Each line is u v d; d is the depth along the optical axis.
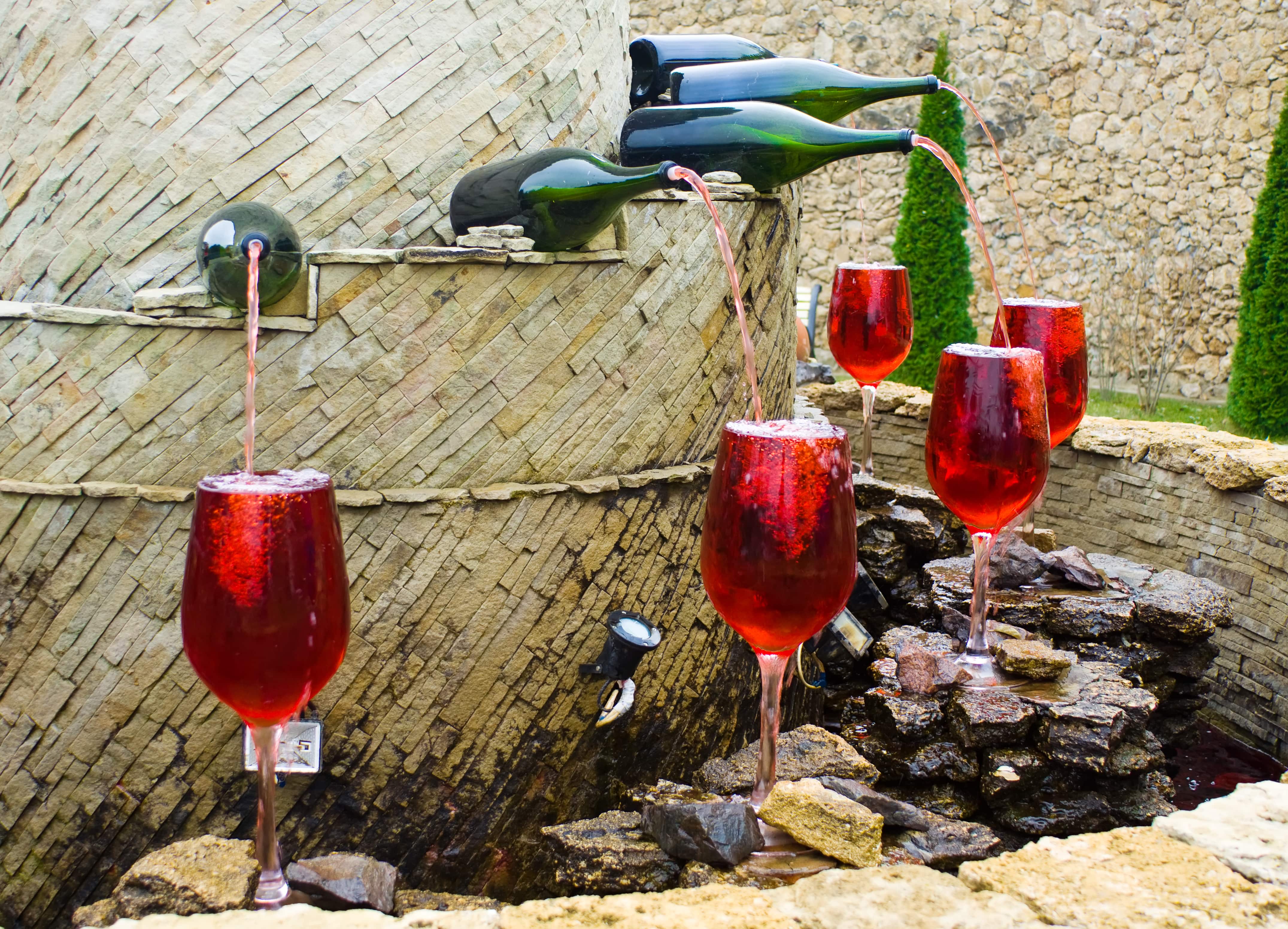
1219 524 3.67
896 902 1.45
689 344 2.59
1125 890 1.46
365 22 2.35
